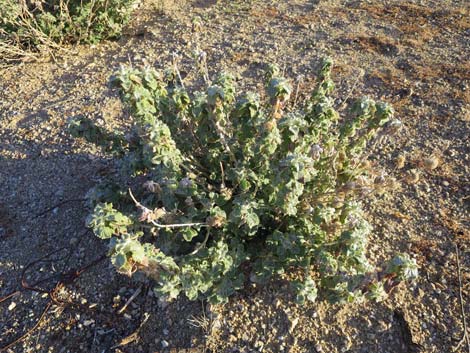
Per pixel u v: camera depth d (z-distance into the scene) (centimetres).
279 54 524
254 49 535
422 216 358
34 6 594
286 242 280
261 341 296
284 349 292
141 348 308
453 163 395
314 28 564
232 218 268
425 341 290
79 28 573
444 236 343
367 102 284
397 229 350
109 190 328
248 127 280
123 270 231
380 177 286
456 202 365
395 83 473
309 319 301
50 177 421
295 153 247
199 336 302
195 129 330
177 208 298
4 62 570
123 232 260
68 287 342
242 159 311
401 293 311
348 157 315
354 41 534
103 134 339
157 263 245
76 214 387
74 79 530
